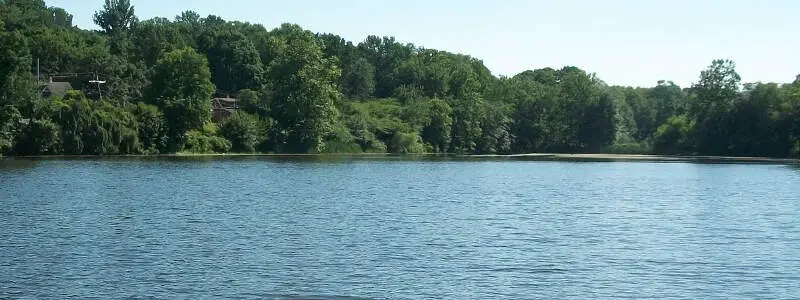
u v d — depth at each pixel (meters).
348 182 91.12
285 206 61.84
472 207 63.38
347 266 36.62
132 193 70.69
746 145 182.62
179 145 163.12
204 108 165.88
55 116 140.50
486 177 105.56
